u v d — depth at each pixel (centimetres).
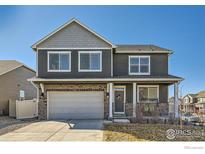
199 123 1485
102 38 1773
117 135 1048
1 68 2339
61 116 1727
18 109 1867
